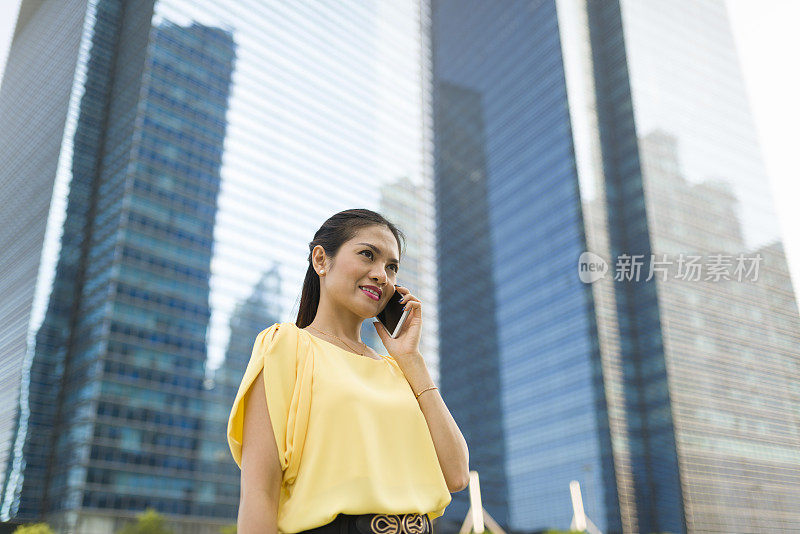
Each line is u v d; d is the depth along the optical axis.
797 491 86.56
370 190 90.88
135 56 79.31
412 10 110.94
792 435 90.25
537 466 91.12
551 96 107.50
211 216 75.06
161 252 70.19
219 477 65.50
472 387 106.06
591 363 88.88
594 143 103.00
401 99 101.19
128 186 70.25
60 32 87.88
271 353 1.82
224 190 77.06
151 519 55.00
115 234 68.81
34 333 66.62
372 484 1.69
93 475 58.91
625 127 105.19
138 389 64.06
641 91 106.69
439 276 121.50
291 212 81.50
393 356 2.12
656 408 85.88
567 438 88.81
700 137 108.50
